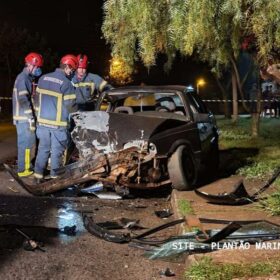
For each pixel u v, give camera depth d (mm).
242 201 7195
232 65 16953
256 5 5762
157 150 7777
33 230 6316
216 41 6945
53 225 6586
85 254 5527
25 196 8227
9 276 4832
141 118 8227
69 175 7984
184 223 6098
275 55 6355
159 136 7891
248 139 15625
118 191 8320
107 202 8094
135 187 7969
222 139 15836
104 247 5777
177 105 9594
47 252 5547
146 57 6523
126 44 6996
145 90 9258
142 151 7660
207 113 10086
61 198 8234
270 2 5754
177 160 8055
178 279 4891
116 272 5051
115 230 6496
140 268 5168
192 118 8922
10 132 19953
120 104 9727
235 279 4441
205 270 4602
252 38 6816
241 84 17031
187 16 5910
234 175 9961
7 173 10031
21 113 9062
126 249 5723
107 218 7082
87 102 9906
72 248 5711
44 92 8625
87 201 8102
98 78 9969
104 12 6711
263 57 6355
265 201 7062
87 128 8086
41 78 8750
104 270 5090
